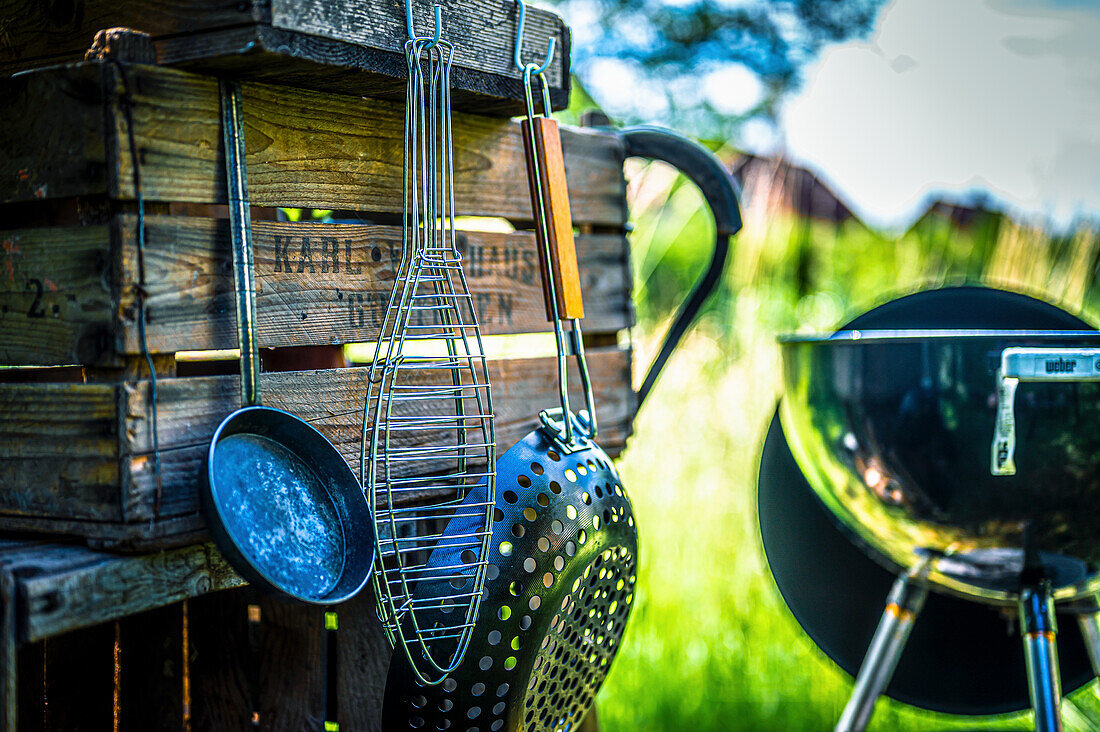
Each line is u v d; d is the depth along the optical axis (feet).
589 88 13.33
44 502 2.95
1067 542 3.70
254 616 4.02
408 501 3.73
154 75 2.83
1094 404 3.50
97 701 3.91
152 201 2.85
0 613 2.55
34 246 2.94
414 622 3.06
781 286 11.34
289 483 3.07
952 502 3.70
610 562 3.59
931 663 5.35
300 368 4.13
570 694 3.71
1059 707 3.82
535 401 4.23
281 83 3.21
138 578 2.85
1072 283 9.68
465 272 3.90
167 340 2.89
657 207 11.89
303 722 3.90
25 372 3.80
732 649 6.96
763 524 5.68
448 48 3.41
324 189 3.37
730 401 9.83
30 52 3.32
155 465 2.83
